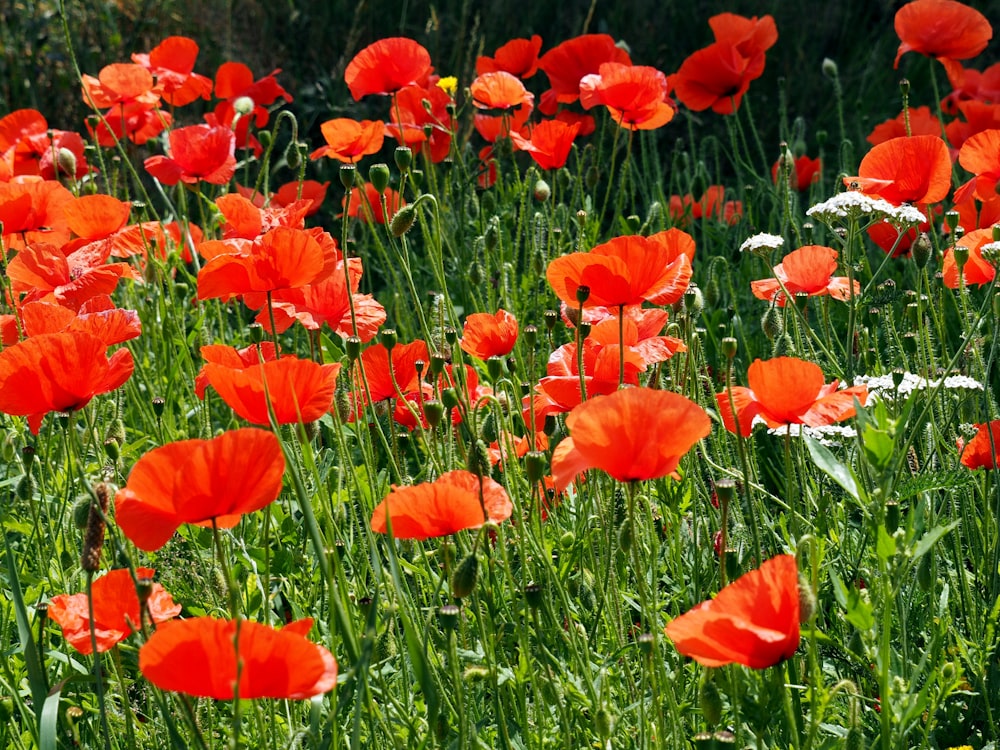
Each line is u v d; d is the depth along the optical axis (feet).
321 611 12.08
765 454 16.33
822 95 33.68
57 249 14.75
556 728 10.37
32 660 9.62
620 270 10.34
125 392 18.04
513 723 10.45
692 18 35.40
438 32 32.99
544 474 12.44
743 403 10.64
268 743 10.23
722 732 7.96
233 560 13.16
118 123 22.90
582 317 12.53
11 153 20.90
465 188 23.31
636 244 10.42
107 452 12.16
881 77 33.60
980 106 21.85
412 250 23.93
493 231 21.42
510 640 11.52
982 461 11.52
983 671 10.56
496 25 34.96
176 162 19.04
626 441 8.22
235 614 8.34
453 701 10.32
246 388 9.39
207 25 34.35
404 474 12.96
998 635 11.12
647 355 11.62
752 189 22.63
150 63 23.26
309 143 32.48
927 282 15.47
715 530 12.88
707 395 13.91
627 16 35.32
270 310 11.38
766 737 10.03
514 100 21.25
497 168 22.56
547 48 34.91
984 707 10.95
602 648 11.28
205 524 8.42
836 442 12.35
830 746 8.97
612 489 10.68
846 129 32.50
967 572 12.71
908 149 13.92
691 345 12.66
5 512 14.60
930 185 14.01
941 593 12.07
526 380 16.06
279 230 10.98
